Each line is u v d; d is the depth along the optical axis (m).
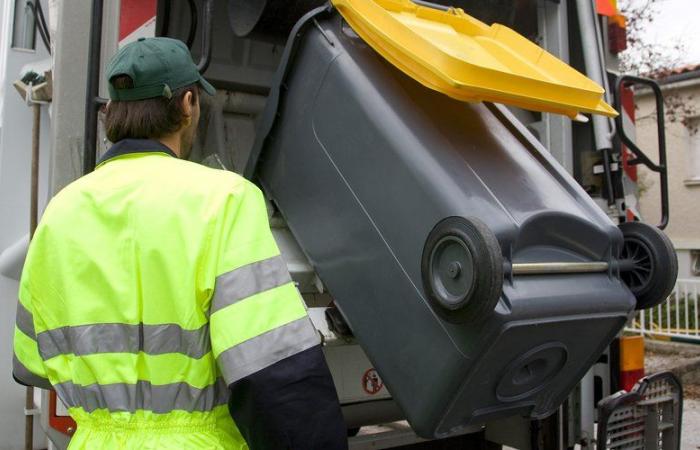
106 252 1.37
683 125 12.45
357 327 1.96
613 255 1.88
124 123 1.49
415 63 1.75
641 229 1.96
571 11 3.11
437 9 2.26
